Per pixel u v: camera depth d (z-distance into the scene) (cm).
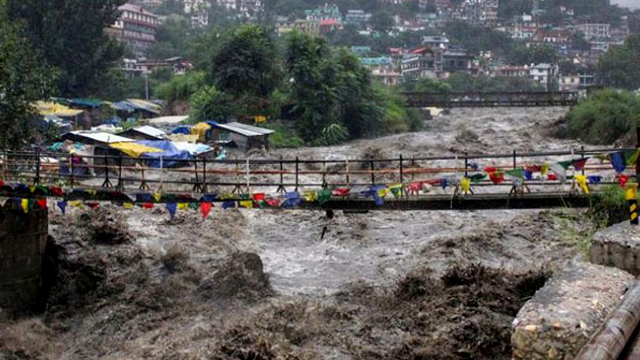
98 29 8406
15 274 2297
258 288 2344
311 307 2148
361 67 8188
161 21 18462
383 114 8300
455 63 16362
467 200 2103
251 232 3278
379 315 2078
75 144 4625
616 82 14450
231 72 7175
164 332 2039
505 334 1805
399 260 2723
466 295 2069
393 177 4462
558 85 16288
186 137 5834
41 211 2397
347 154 5950
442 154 5872
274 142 6644
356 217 3434
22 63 3088
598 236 1211
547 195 2083
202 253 2777
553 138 7375
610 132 6756
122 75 9925
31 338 2084
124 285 2362
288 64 7394
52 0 8038
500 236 2903
